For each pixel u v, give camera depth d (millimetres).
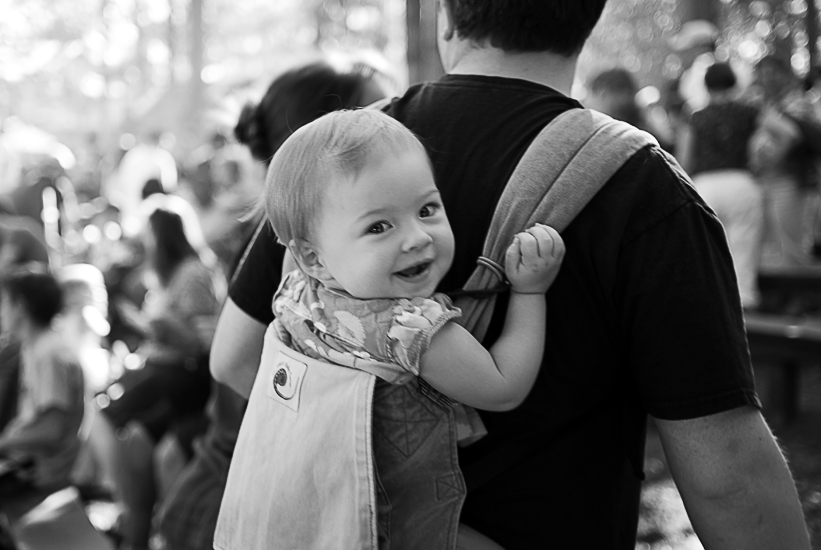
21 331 3723
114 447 3840
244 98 2525
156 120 19656
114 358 5551
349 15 19219
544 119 1236
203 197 5914
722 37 12508
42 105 35344
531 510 1214
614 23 14898
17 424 3641
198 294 3904
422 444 1162
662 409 1149
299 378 1191
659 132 5852
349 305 1167
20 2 34406
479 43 1336
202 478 1934
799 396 4863
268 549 1171
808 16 10945
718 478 1131
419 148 1172
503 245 1183
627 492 1287
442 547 1161
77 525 3211
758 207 5648
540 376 1198
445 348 1132
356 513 1111
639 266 1140
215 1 34094
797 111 6027
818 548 2562
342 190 1135
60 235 7266
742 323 1182
